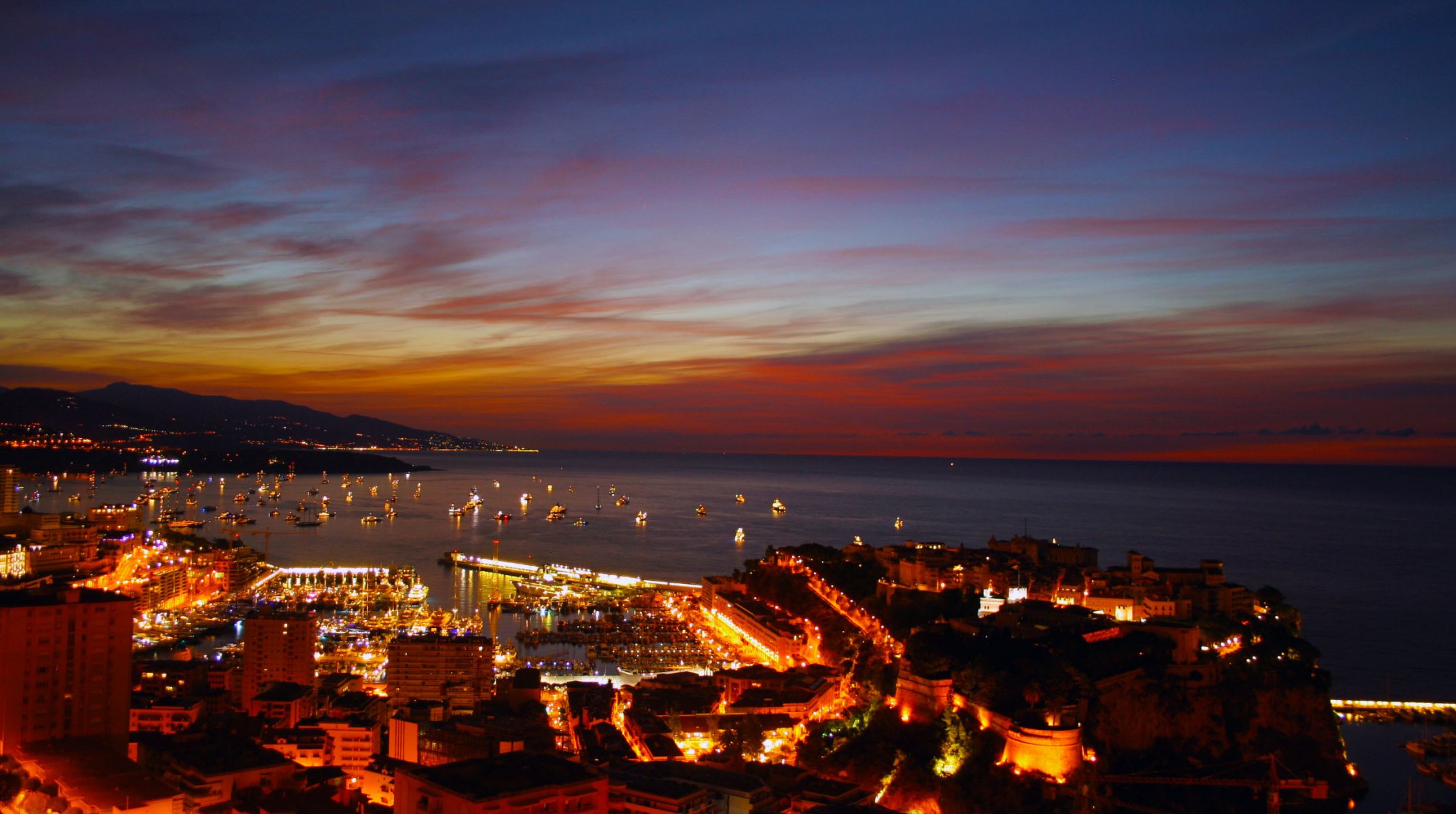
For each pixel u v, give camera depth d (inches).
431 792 7746.1
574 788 7775.6
